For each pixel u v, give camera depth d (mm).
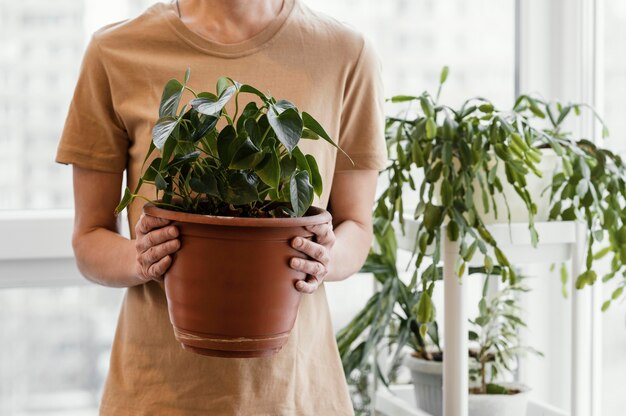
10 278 1813
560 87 2152
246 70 1185
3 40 1848
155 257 933
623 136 2012
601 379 2020
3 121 1862
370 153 1272
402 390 1980
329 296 2123
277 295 918
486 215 1627
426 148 1556
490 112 1603
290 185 900
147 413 1157
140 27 1196
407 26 2119
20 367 1938
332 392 1228
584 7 2084
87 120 1208
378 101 1288
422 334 1540
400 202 1624
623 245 1629
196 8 1227
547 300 2195
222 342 924
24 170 1885
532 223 1569
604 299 2021
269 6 1220
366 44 1262
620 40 2018
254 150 869
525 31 2152
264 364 1156
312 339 1213
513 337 1939
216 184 891
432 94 2154
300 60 1207
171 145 896
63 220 1819
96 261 1190
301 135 912
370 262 1882
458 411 1597
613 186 1606
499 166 1610
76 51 1893
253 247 892
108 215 1251
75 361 1975
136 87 1181
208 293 907
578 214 1657
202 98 869
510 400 1750
